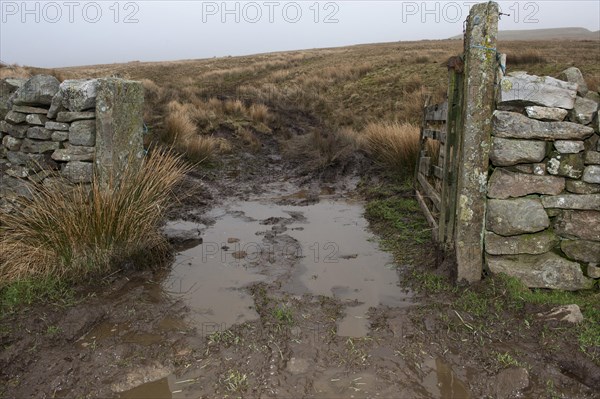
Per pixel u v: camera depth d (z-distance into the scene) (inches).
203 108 548.1
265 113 552.4
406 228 233.8
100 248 171.2
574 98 154.3
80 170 180.2
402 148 337.1
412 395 110.5
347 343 132.3
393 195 299.3
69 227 165.6
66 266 163.9
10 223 174.1
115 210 174.1
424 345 130.6
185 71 1299.2
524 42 1593.3
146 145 362.0
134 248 181.5
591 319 136.9
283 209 289.9
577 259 159.3
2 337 126.5
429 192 228.4
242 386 112.7
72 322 137.3
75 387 111.7
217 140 438.6
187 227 247.4
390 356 126.1
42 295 150.8
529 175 158.9
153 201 199.6
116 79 185.6
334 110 668.1
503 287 155.1
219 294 167.5
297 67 1181.7
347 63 1083.3
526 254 161.8
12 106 197.0
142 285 171.0
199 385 113.8
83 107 178.9
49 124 185.5
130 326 141.5
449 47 1444.4
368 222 259.3
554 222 161.2
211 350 128.6
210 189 331.3
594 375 114.0
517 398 109.1
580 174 156.6
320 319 147.3
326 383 114.6
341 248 217.5
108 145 179.5
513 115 154.2
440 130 211.0
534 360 121.5
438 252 182.7
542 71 677.3
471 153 157.9
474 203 160.6
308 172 379.9
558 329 132.7
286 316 146.7
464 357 124.3
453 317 143.2
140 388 112.7
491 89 155.3
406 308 154.0
